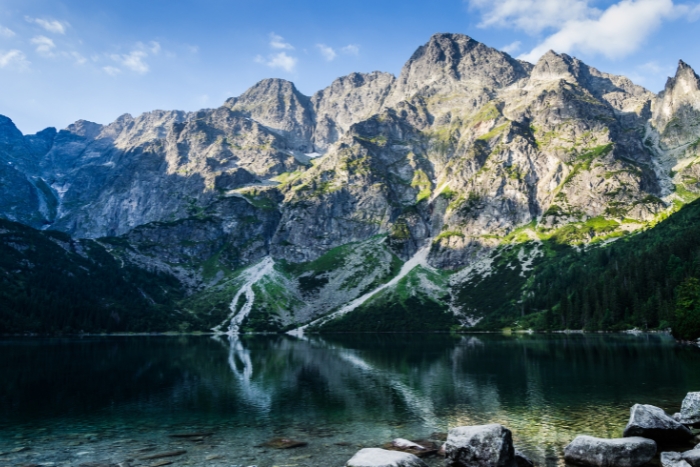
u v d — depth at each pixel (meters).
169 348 165.25
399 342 193.38
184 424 52.28
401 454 32.66
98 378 88.50
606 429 46.97
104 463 38.28
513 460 34.41
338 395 69.50
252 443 44.16
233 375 92.38
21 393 72.31
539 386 73.06
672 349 116.56
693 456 32.97
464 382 79.69
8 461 39.19
